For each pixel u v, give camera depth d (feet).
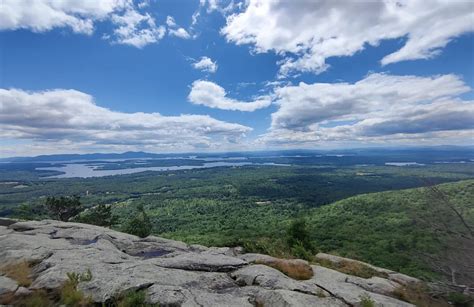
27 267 36.55
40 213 129.08
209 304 28.55
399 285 42.29
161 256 47.57
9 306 28.04
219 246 64.95
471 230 30.94
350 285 38.45
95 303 28.43
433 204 35.12
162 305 28.09
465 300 33.68
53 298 29.32
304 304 29.25
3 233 58.08
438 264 32.63
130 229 116.67
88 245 49.73
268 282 35.55
